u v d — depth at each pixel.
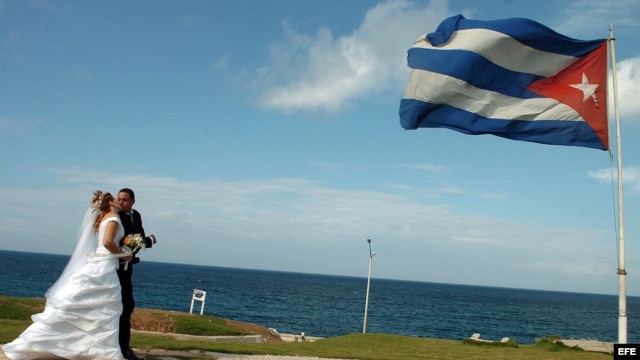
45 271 144.62
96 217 8.68
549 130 10.97
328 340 17.08
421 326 72.06
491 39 11.05
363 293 163.75
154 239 8.99
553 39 11.02
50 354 7.87
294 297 117.62
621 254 9.69
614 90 10.35
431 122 11.55
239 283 171.75
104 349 8.05
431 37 11.46
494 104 11.18
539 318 103.88
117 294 8.34
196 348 11.18
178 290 107.81
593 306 181.75
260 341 19.83
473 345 17.38
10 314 18.55
